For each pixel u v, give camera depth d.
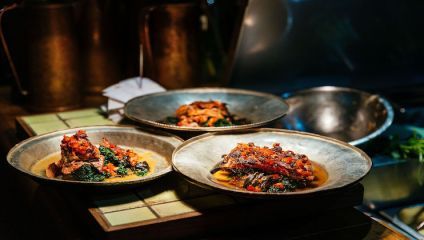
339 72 1.88
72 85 1.73
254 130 1.38
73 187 1.19
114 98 1.59
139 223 1.14
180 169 1.20
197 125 1.45
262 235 1.19
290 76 1.83
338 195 1.25
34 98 1.72
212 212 1.18
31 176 1.20
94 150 1.25
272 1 1.70
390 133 1.69
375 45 1.87
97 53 1.82
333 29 1.80
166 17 1.73
